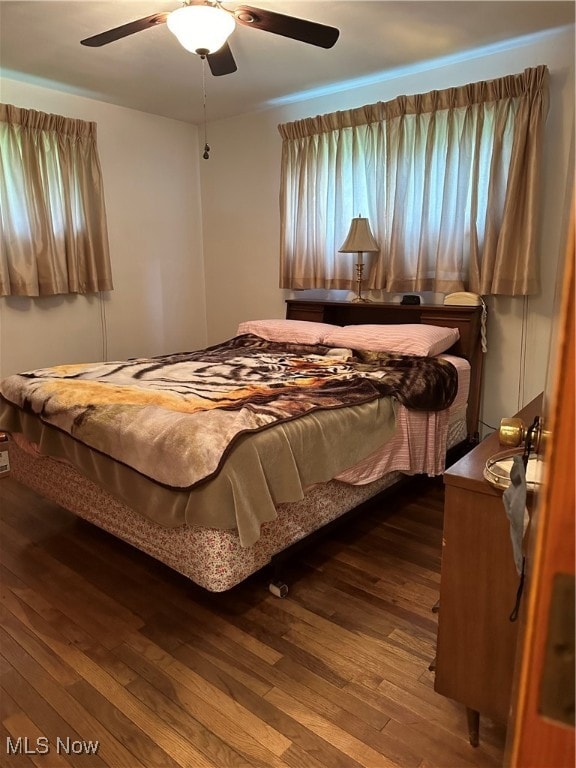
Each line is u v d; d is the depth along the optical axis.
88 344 4.14
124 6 2.53
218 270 4.83
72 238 3.81
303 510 2.18
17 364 3.75
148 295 4.52
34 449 2.54
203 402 2.22
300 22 2.07
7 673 1.76
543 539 0.36
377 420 2.40
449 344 3.19
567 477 0.34
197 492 1.78
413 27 2.80
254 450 1.86
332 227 3.89
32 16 2.63
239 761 1.44
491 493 1.29
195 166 4.75
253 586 2.23
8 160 3.46
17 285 3.57
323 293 4.18
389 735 1.52
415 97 3.35
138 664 1.80
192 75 3.46
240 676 1.74
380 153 3.58
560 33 2.89
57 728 1.55
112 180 4.15
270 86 3.70
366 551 2.49
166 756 1.46
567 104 2.93
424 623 1.99
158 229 4.52
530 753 0.38
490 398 3.46
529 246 3.06
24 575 2.33
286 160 4.02
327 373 2.81
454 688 1.45
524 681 0.38
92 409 2.19
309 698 1.65
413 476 2.96
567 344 0.33
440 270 3.40
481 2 2.54
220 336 4.95
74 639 1.92
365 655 1.83
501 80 3.04
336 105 3.84
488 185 3.19
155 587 2.23
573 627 0.35
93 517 2.38
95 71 3.37
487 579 1.34
